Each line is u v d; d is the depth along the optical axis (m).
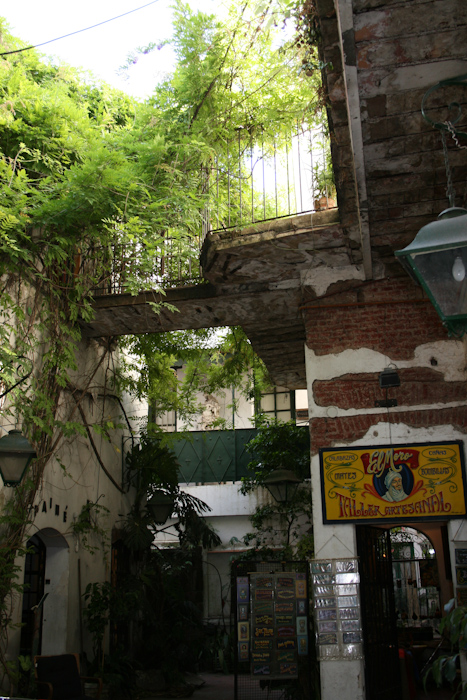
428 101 4.51
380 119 4.68
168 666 9.80
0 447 5.59
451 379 6.40
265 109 6.82
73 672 6.84
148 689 9.26
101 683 7.23
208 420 14.67
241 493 13.37
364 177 5.20
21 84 6.45
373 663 6.30
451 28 3.92
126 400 11.29
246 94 6.88
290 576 6.96
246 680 10.48
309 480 12.23
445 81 4.30
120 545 10.62
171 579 11.16
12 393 6.08
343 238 6.32
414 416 6.38
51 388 7.39
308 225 6.22
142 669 9.78
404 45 4.05
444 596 9.77
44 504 7.42
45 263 6.79
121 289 8.12
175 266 8.14
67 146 6.61
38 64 7.71
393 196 5.60
